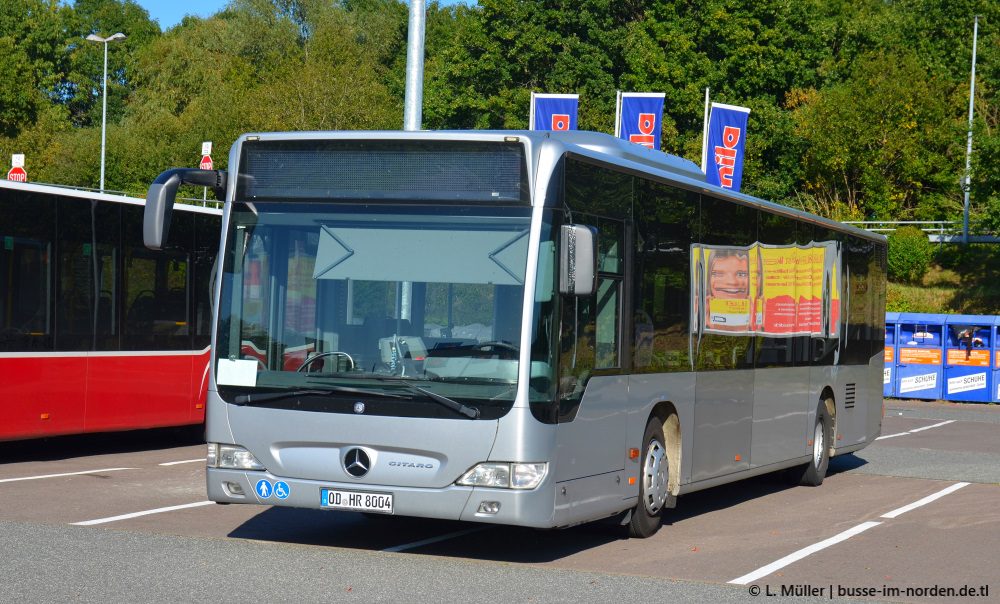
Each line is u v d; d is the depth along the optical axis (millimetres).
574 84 48344
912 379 32375
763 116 49250
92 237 14094
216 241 16156
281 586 6977
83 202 13977
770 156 51969
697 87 48469
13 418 13016
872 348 16047
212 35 69438
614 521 9062
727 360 10805
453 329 7570
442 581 7320
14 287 13047
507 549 8664
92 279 14086
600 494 8250
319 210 7953
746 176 50750
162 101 64938
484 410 7398
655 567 8125
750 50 49344
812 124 49156
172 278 15352
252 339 7969
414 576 7449
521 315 7457
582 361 7965
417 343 7617
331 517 9977
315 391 7703
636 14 52625
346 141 7941
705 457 10297
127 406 14586
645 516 9203
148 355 14906
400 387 7555
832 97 49219
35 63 77250
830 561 8594
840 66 56094
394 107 55688
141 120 63531
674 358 9594
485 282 7555
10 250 12992
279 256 8000
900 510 11547
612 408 8422
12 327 13016
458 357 7520
